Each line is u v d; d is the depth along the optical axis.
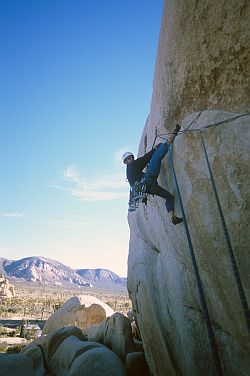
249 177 3.86
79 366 8.70
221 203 4.24
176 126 5.45
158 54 6.19
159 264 7.82
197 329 5.91
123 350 10.80
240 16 4.09
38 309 105.12
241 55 4.14
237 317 4.39
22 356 10.67
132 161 6.21
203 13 4.56
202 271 5.13
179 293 6.49
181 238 5.62
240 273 4.06
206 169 4.50
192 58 4.92
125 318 11.89
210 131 4.50
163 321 7.73
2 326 55.00
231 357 4.93
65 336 12.20
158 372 8.75
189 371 6.55
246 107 4.10
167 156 5.79
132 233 11.48
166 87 5.80
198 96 4.97
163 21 5.75
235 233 4.05
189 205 4.96
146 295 8.92
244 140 3.96
